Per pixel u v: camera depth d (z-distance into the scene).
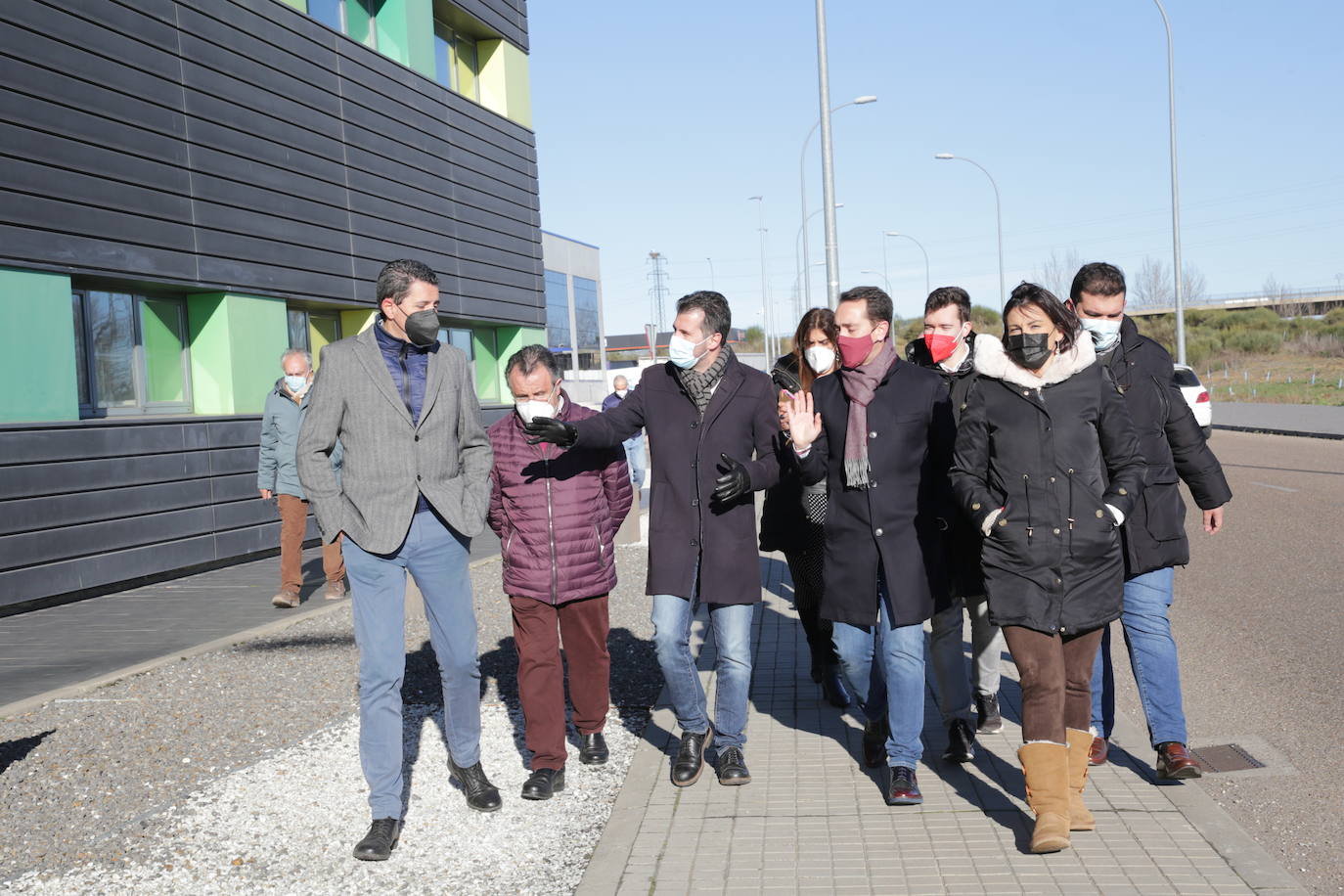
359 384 4.01
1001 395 3.89
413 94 16.12
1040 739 3.73
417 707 5.81
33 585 9.20
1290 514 13.30
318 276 13.58
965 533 4.54
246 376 12.21
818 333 4.78
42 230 9.43
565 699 5.96
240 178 12.09
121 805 4.39
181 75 11.20
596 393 40.47
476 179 18.23
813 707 5.64
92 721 5.54
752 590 4.51
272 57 12.72
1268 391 46.22
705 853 3.79
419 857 3.88
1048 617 3.75
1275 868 3.54
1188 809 4.05
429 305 4.07
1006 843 3.79
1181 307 28.80
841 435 4.44
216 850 3.95
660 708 5.65
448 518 4.07
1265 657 6.57
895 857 3.71
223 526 11.65
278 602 8.81
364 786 4.59
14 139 9.16
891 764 4.23
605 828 4.05
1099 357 4.41
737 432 4.54
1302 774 4.59
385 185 15.27
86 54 9.95
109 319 10.82
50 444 9.43
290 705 5.80
